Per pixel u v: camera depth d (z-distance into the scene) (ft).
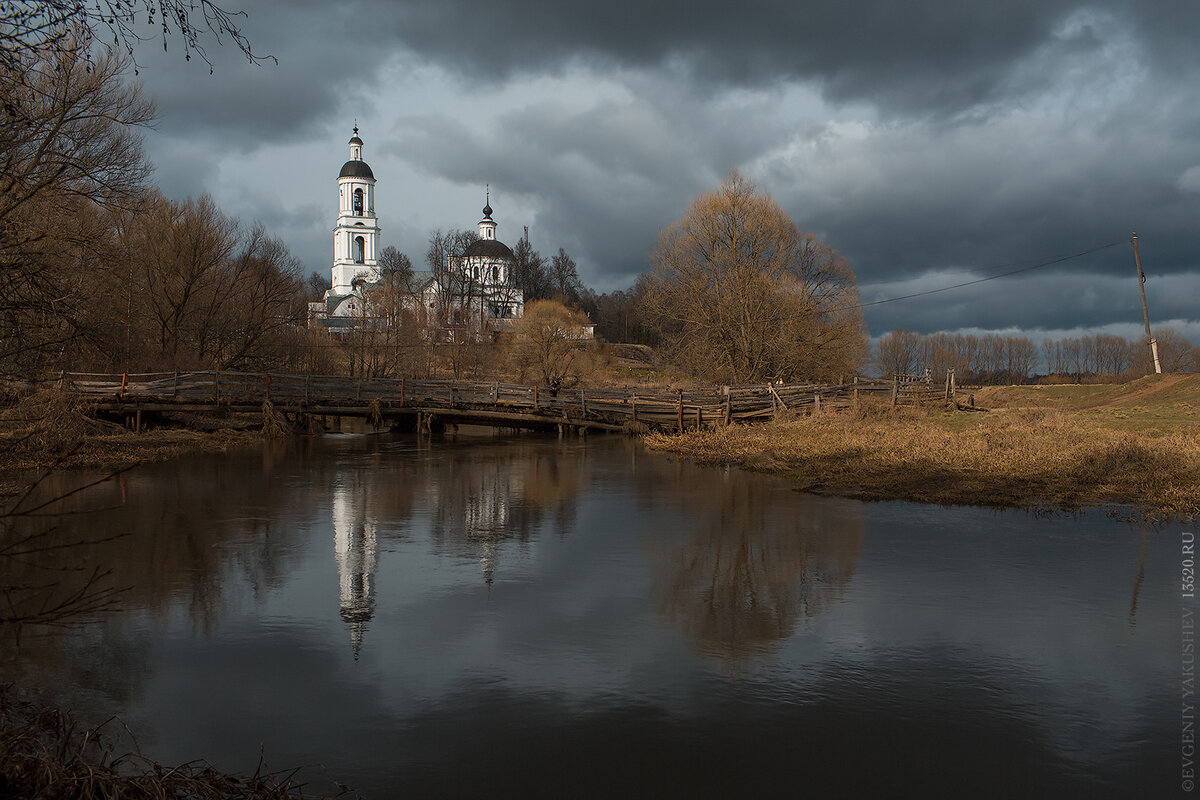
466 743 18.01
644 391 115.34
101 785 14.15
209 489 54.90
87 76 46.24
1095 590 29.17
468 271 291.79
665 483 58.80
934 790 16.01
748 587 30.27
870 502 48.06
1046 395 153.38
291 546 37.60
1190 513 42.01
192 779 14.88
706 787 16.14
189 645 24.20
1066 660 22.63
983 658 22.84
